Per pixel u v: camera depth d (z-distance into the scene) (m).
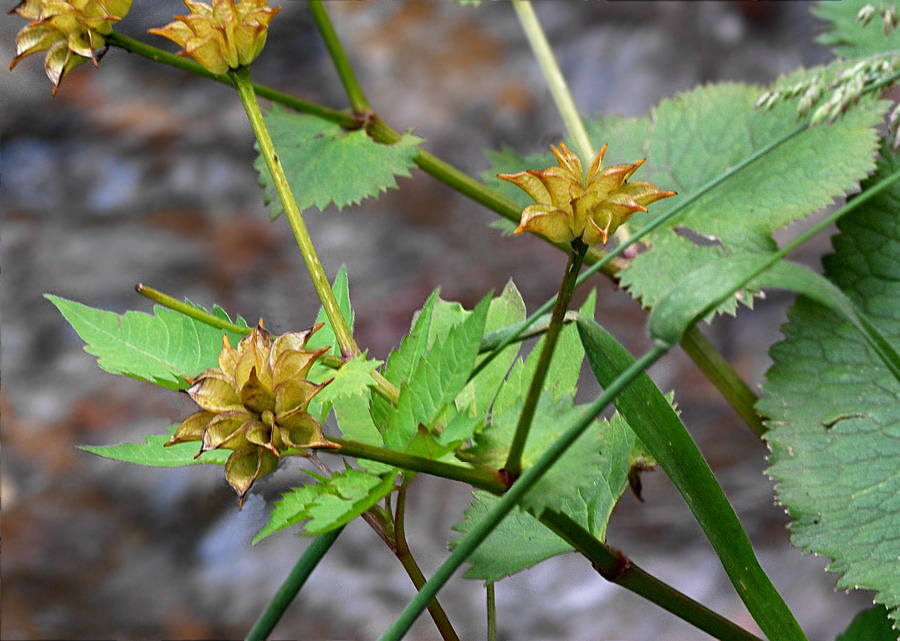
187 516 1.26
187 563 1.21
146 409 1.38
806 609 1.11
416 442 0.51
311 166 0.67
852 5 0.66
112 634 1.13
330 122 0.69
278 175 0.54
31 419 1.38
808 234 0.49
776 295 1.36
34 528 1.26
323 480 0.51
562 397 0.52
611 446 0.56
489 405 0.55
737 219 0.63
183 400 0.55
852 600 1.10
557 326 0.50
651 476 1.26
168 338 0.54
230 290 1.44
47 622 1.15
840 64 0.64
